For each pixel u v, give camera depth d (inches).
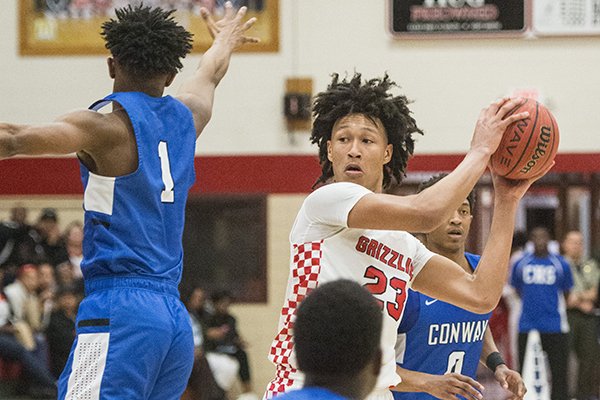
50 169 1293.1
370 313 225.6
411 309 459.5
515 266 1096.8
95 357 350.9
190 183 382.9
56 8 1301.7
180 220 377.1
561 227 1278.3
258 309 1279.5
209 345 1129.4
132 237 359.3
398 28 1280.8
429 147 1283.2
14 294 1046.4
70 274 1098.1
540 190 1282.0
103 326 352.5
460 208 497.7
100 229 358.9
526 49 1279.5
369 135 383.6
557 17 1274.6
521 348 1090.7
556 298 1084.5
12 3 1302.9
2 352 970.7
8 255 1113.4
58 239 1152.8
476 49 1280.8
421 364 469.1
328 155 402.6
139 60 376.8
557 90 1277.1
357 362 223.1
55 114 1300.4
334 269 361.1
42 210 1293.1
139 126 364.8
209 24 447.8
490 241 359.3
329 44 1289.4
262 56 1291.8
